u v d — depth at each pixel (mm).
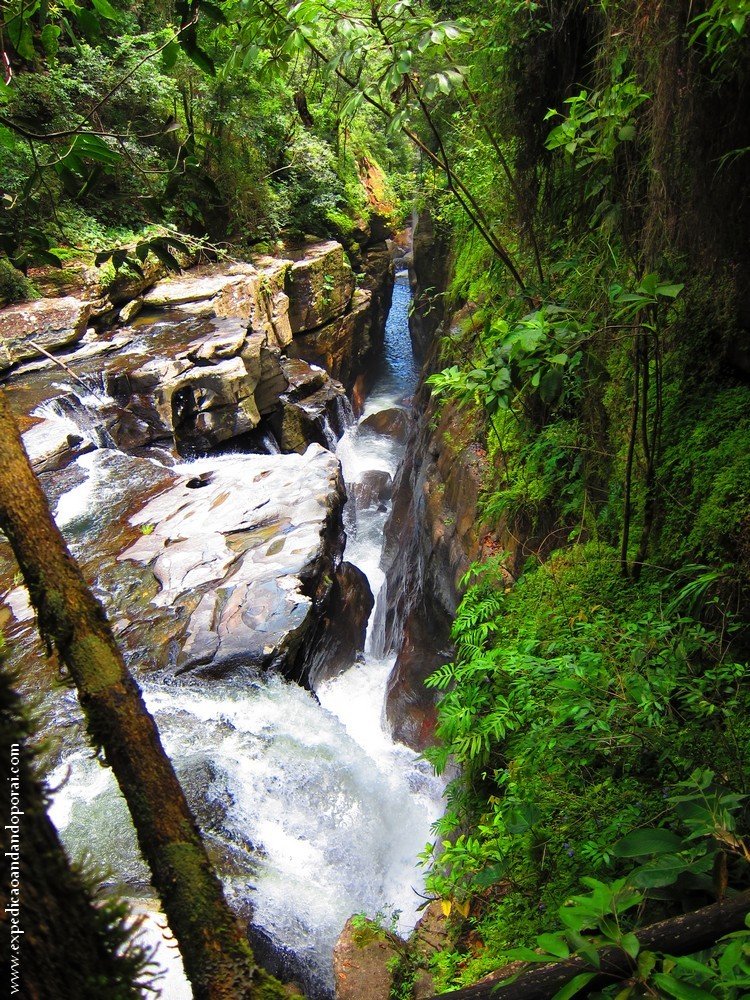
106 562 7262
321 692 7184
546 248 5035
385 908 5035
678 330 3703
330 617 7340
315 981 4375
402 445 12914
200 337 10703
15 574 6785
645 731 2715
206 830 5035
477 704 3656
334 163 15914
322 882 4992
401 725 6277
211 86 12680
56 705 5520
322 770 5602
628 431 3924
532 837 2971
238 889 4699
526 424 4695
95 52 11328
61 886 705
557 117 4613
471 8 5445
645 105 3523
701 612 3230
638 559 3715
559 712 2859
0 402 971
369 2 3666
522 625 3928
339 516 8438
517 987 937
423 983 3344
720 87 2914
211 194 1923
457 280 7801
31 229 1846
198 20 1784
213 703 6000
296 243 14695
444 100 6852
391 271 17531
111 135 1748
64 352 10312
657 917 2141
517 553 4883
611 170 3926
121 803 4875
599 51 3955
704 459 3467
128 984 722
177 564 7164
